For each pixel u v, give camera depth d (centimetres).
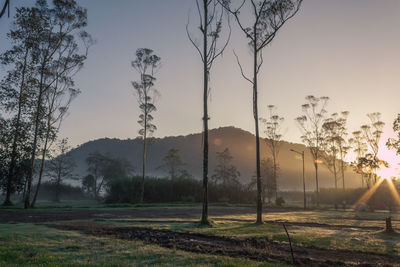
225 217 2742
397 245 1211
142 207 4300
